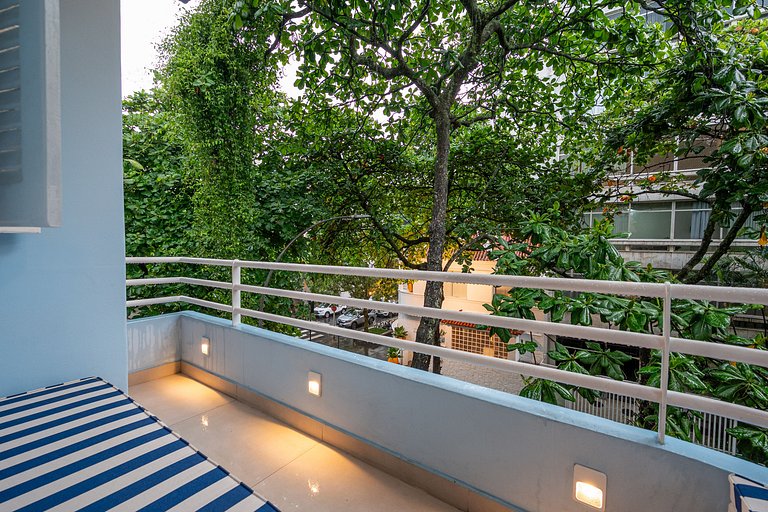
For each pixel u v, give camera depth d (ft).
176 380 10.37
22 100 2.78
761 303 3.41
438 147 13.41
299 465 6.66
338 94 13.76
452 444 5.57
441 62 11.48
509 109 15.93
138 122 14.12
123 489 3.25
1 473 3.41
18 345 5.55
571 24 11.60
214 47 11.76
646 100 14.94
